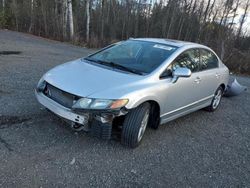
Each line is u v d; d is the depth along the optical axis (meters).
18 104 5.37
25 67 9.23
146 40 5.61
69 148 4.04
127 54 5.17
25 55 12.20
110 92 3.89
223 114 6.91
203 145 4.90
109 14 36.69
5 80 7.09
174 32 37.62
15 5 32.47
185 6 38.03
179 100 5.03
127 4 37.97
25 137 4.17
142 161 4.02
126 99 3.90
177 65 4.98
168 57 4.90
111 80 4.18
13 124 4.52
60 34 27.41
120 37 37.00
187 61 5.29
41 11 30.91
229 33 23.75
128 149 4.26
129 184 3.48
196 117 6.30
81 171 3.57
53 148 3.98
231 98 8.75
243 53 20.30
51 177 3.37
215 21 33.38
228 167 4.30
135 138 4.17
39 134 4.30
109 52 5.40
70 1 24.92
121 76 4.34
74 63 4.96
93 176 3.51
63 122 4.75
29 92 6.25
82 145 4.17
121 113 3.90
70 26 25.25
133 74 4.48
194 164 4.20
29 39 21.92
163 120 4.81
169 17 38.47
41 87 4.45
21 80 7.29
